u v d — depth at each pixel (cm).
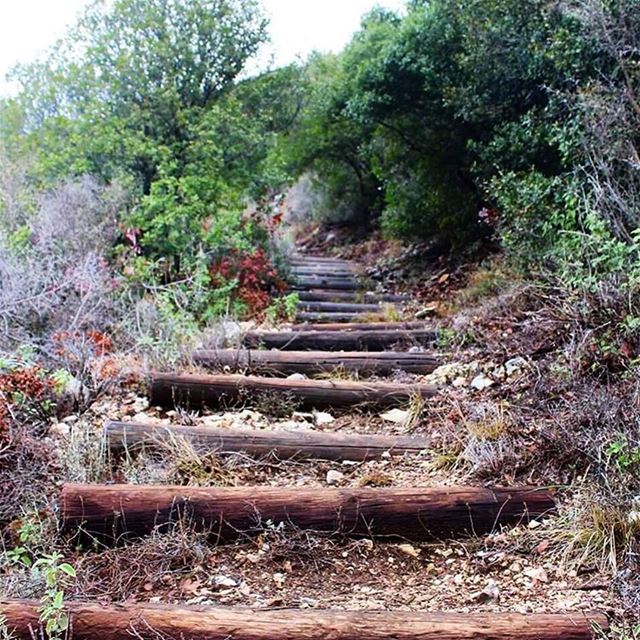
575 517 241
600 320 337
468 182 678
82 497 244
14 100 726
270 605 212
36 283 427
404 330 505
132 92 692
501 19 523
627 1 405
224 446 307
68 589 212
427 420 353
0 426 283
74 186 571
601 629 192
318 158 1070
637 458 243
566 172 465
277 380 382
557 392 327
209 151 674
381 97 674
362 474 301
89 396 356
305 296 689
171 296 507
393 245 888
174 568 231
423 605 215
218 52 749
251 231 679
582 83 457
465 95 579
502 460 284
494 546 246
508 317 442
